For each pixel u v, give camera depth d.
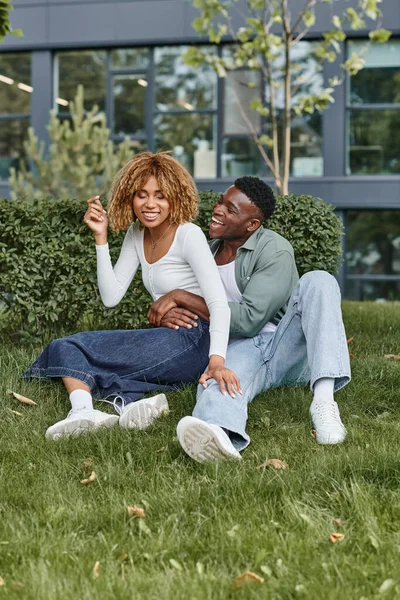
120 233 5.12
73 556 2.36
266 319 3.76
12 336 5.39
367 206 13.87
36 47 14.67
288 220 5.10
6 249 5.27
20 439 3.53
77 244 5.15
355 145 14.09
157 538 2.49
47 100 14.77
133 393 3.84
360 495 2.68
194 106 14.41
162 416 3.71
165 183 3.61
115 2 14.40
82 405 3.58
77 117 11.79
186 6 14.12
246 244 3.86
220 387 3.36
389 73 13.82
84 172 11.41
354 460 3.02
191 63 9.72
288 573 2.24
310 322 3.51
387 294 14.10
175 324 3.84
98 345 3.79
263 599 2.10
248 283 3.82
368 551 2.39
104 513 2.67
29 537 2.47
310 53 13.83
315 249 5.12
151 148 14.55
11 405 4.01
